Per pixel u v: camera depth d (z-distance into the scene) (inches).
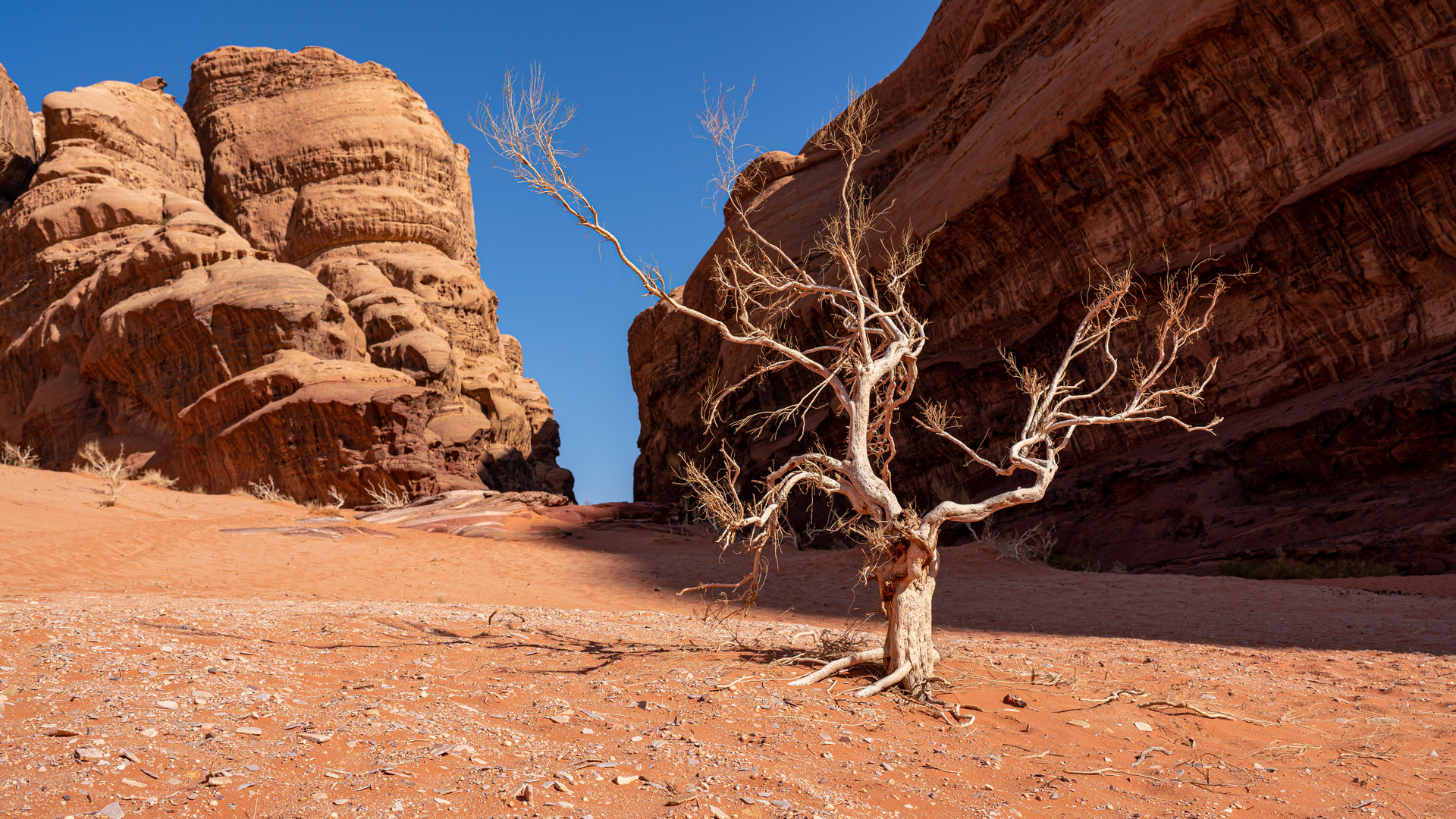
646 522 988.6
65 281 2094.0
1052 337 1098.1
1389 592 499.5
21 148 2480.3
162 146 2679.6
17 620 202.2
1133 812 140.9
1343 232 773.3
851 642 251.0
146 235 2113.7
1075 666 274.2
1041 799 143.0
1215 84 914.1
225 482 1477.6
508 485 2272.4
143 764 112.7
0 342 2146.9
